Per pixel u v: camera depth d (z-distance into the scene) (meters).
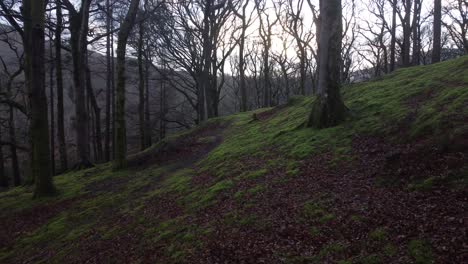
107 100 29.23
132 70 35.25
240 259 6.20
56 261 8.55
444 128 8.22
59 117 22.17
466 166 6.58
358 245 5.57
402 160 7.86
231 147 14.79
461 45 42.41
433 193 6.30
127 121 41.81
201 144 18.05
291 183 8.86
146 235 8.45
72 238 9.69
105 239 9.00
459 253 4.64
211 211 8.70
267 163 10.92
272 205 7.96
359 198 7.07
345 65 42.50
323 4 12.15
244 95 32.28
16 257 9.47
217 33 30.72
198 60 30.28
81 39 18.31
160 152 18.06
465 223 5.19
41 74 13.53
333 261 5.36
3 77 26.27
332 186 7.99
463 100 9.19
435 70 14.21
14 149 27.12
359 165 8.61
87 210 11.71
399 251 5.10
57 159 33.75
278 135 13.56
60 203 12.99
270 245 6.37
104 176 15.94
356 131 10.80
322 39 12.23
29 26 14.81
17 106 18.14
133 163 17.25
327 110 12.23
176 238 7.78
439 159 7.23
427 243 5.05
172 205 10.02
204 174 12.20
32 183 17.80
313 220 6.77
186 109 41.28
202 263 6.46
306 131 12.55
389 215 6.11
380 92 13.88
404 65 28.59
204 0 28.36
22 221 11.96
